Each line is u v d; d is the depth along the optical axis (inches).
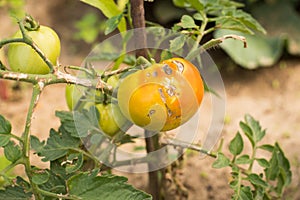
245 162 36.4
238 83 73.1
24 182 32.2
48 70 32.6
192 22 33.9
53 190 32.7
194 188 53.1
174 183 42.2
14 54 32.3
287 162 40.3
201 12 37.0
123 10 35.9
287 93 70.8
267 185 35.9
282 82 72.9
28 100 69.1
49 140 33.7
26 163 30.9
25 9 82.1
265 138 60.1
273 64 75.0
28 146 30.7
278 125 63.2
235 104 68.5
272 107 67.4
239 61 71.8
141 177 53.4
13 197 32.1
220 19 36.8
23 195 32.1
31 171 31.1
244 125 38.4
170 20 78.9
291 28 76.9
